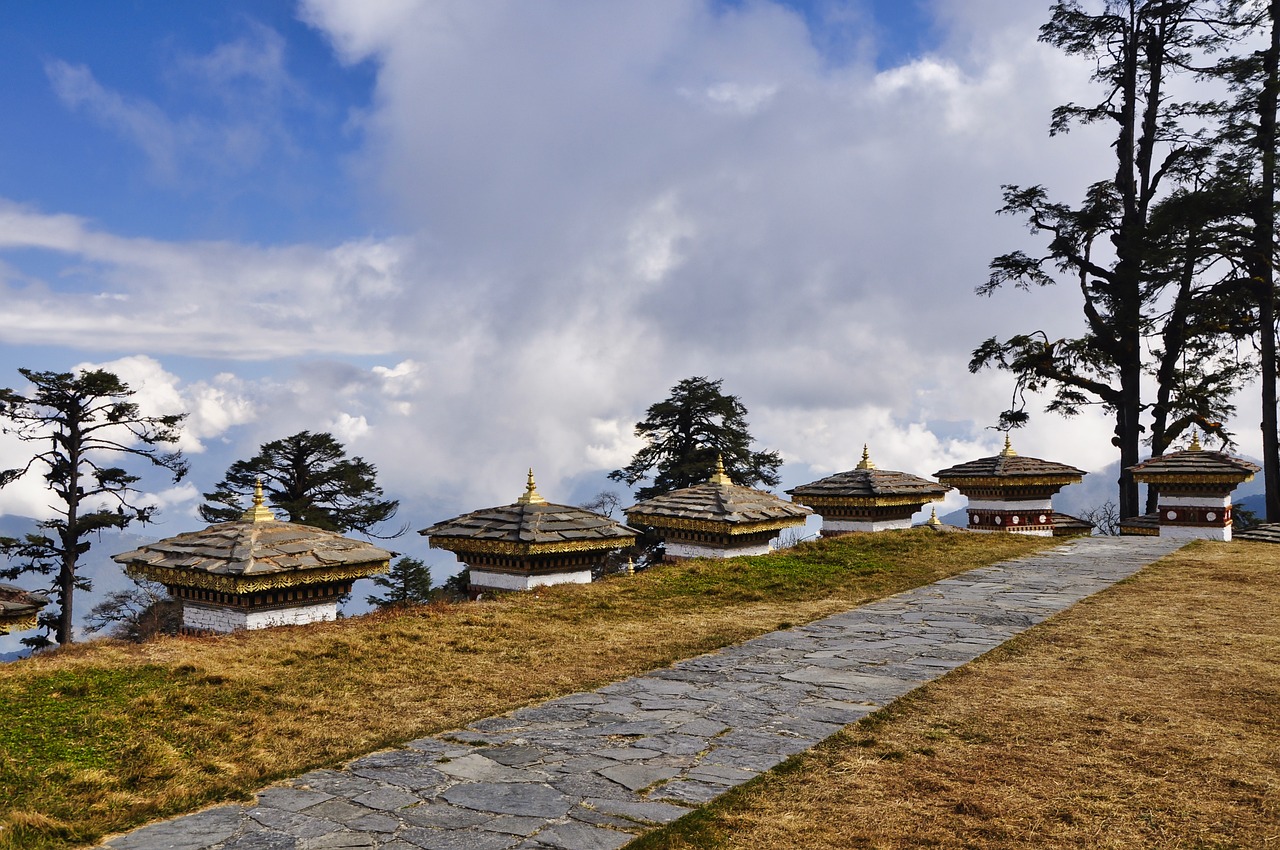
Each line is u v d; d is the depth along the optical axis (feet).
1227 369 116.37
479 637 36.73
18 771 21.04
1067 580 47.26
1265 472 100.27
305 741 24.16
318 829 18.10
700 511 58.18
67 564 140.46
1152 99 118.83
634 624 39.60
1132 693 26.40
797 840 17.31
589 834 17.60
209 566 38.68
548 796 19.66
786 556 57.06
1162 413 115.75
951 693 26.94
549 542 47.91
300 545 40.75
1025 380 121.49
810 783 20.15
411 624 38.73
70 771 21.34
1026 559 55.62
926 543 62.13
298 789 20.40
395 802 19.49
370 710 26.94
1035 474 75.66
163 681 29.04
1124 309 114.11
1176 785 19.51
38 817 18.30
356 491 177.06
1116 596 42.11
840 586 48.42
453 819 18.47
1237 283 105.40
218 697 27.78
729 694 27.84
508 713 26.45
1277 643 32.17
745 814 18.48
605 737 23.85
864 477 72.54
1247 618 36.45
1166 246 105.50
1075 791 19.35
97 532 143.33
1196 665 29.37
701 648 34.65
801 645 34.65
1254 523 109.19
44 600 40.50
